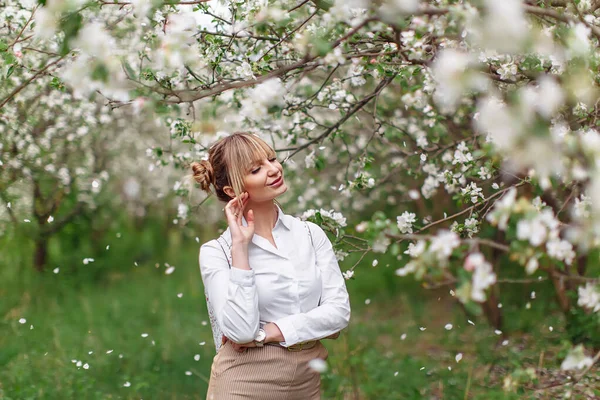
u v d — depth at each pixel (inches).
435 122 151.9
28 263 307.3
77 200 297.1
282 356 89.9
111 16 116.5
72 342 206.1
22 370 169.9
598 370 148.1
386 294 296.5
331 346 210.4
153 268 345.7
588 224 66.2
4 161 204.4
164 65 91.7
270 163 93.8
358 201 289.7
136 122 296.0
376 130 144.3
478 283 62.2
